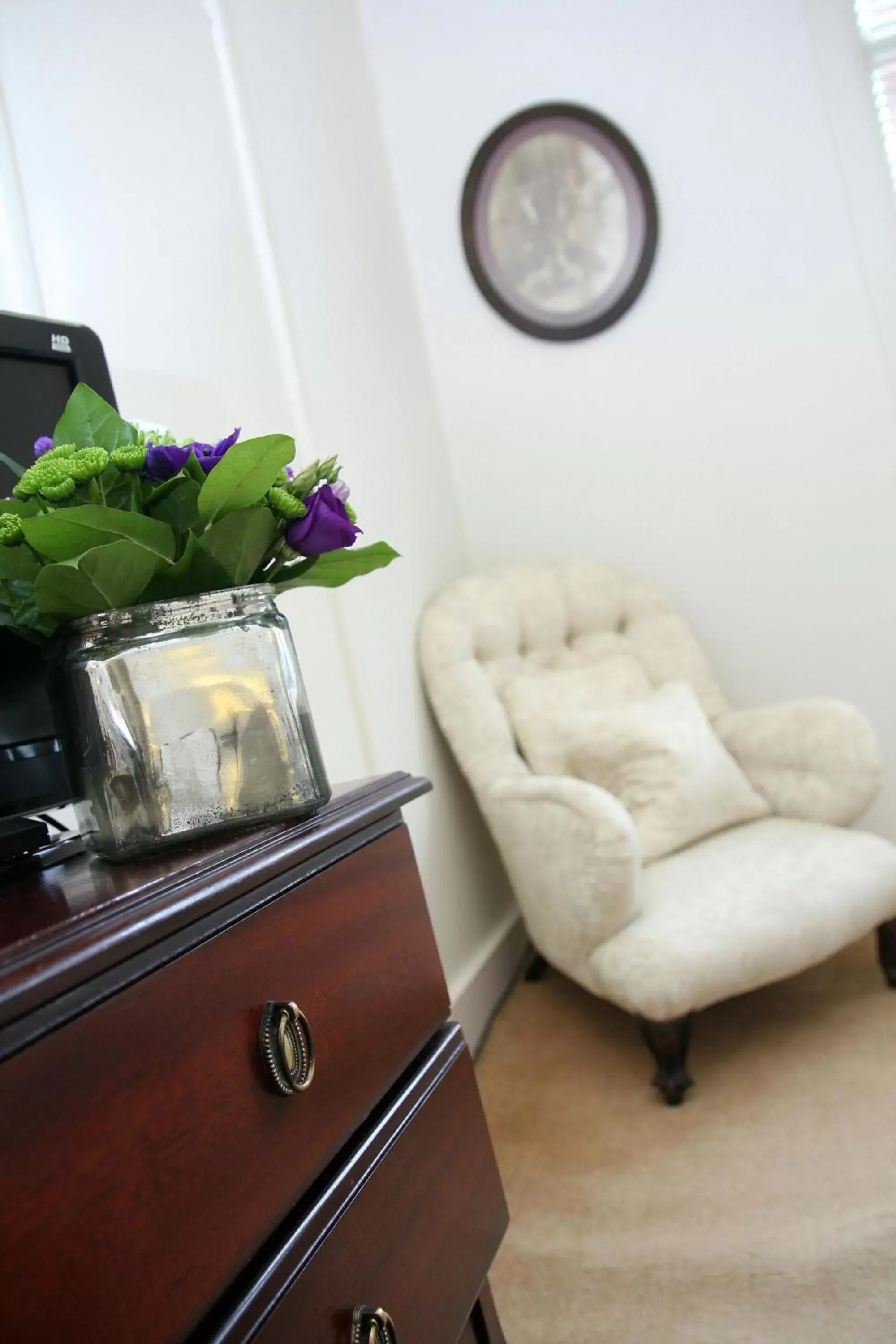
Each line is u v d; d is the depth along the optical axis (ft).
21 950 1.67
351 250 7.92
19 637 2.89
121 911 1.85
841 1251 4.33
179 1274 1.70
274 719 2.59
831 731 6.86
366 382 7.71
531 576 8.24
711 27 8.59
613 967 5.68
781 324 8.58
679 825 6.73
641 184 8.77
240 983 2.04
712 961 5.56
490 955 7.93
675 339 8.84
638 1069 6.31
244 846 2.27
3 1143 1.46
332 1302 2.06
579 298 8.99
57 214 5.05
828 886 5.99
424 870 7.13
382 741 6.77
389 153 9.22
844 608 8.58
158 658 2.49
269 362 6.42
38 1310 1.44
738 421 8.73
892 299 8.32
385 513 7.56
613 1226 4.79
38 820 3.13
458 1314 2.56
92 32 5.54
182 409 5.52
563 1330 4.20
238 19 6.81
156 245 5.61
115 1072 1.68
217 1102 1.89
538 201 9.02
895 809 8.56
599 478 9.08
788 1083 5.78
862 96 8.33
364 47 9.13
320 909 2.39
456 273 9.23
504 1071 6.64
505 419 9.23
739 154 8.60
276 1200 1.98
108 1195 1.61
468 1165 2.82
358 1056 2.38
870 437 8.43
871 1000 6.61
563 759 7.28
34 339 3.15
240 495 2.52
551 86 8.98
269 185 6.79
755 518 8.73
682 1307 4.20
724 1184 4.95
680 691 7.48
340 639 6.52
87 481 2.49
